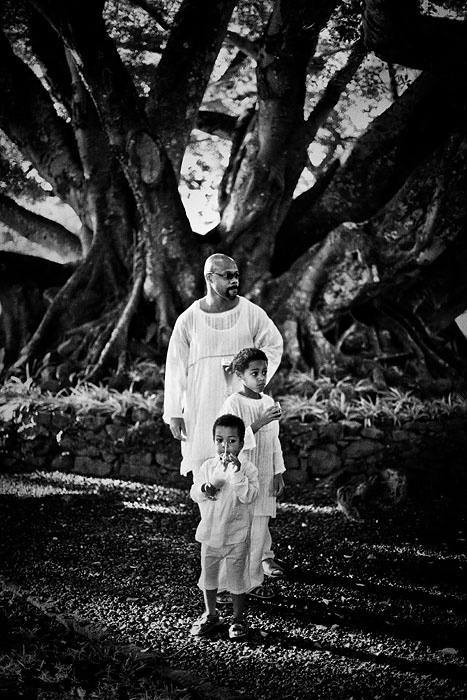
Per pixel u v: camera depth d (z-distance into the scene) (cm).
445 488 925
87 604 539
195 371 613
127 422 968
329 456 927
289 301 1145
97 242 1226
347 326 1175
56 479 923
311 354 1125
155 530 726
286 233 1251
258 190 1180
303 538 718
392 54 809
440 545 708
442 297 1225
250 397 551
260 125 1168
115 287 1219
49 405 1006
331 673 448
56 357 1146
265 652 474
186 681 432
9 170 1588
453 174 1065
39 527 723
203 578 504
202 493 502
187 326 620
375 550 686
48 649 462
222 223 1210
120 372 1097
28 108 1276
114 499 835
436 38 783
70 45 1051
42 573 599
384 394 1073
